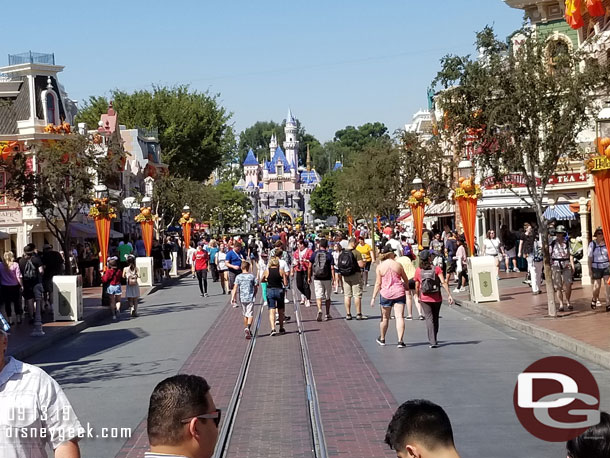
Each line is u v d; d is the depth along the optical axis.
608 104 23.69
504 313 21.98
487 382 13.11
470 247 27.14
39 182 30.44
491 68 20.75
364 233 63.16
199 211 66.50
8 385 4.64
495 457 8.85
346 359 16.09
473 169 27.05
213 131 82.19
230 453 9.55
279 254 20.92
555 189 36.47
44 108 51.00
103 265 31.42
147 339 20.97
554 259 21.58
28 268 24.30
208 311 27.97
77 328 23.77
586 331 17.44
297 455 9.35
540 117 20.84
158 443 3.92
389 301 17.53
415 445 3.86
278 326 22.75
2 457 4.55
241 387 13.77
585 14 32.78
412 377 13.81
